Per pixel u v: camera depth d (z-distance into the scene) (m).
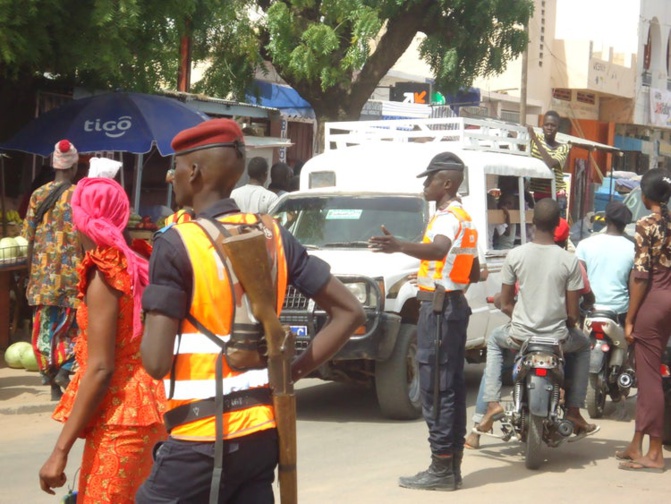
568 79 33.50
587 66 33.22
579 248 8.80
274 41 17.17
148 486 3.01
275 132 18.28
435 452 6.36
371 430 7.99
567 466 7.16
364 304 7.84
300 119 20.81
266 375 3.01
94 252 3.62
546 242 7.13
